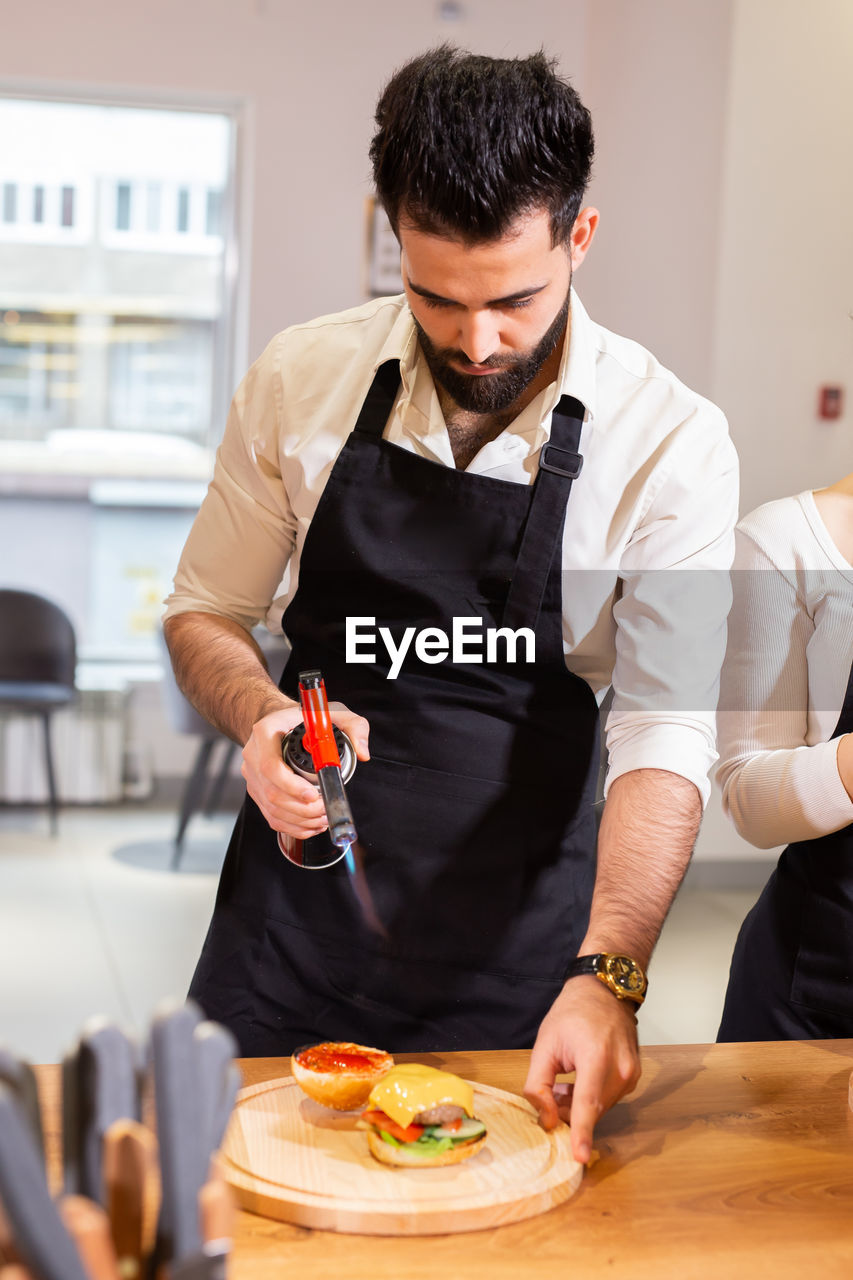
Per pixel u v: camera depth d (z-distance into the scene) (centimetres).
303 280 610
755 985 159
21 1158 55
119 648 675
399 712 149
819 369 497
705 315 491
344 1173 98
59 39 586
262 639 537
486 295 122
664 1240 94
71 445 664
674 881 129
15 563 661
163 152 645
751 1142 110
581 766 152
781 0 475
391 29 604
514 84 118
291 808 123
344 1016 148
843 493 164
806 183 487
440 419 147
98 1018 65
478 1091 114
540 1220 96
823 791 146
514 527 146
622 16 561
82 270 655
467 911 148
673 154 511
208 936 153
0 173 640
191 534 164
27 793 630
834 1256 93
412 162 117
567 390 144
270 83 599
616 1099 110
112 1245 63
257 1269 88
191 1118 62
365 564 149
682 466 146
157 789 650
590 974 116
